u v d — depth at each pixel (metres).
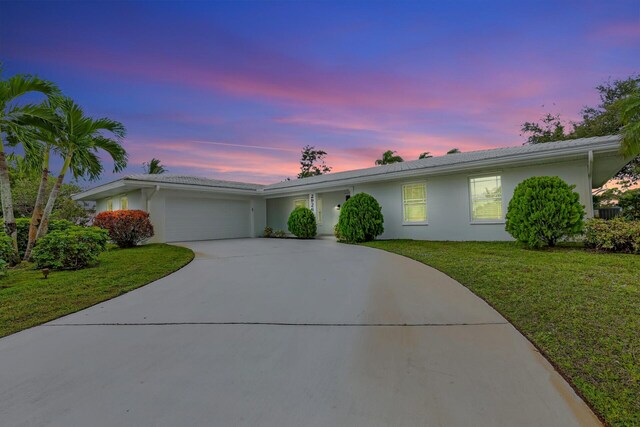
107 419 1.93
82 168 9.79
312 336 3.18
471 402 2.03
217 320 3.70
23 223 9.36
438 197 11.84
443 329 3.29
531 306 3.80
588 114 18.69
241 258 8.50
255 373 2.46
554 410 1.93
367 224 12.10
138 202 13.98
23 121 8.09
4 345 3.11
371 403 2.04
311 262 7.61
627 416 1.86
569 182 9.40
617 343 2.75
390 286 5.10
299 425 1.84
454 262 6.77
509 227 8.41
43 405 2.09
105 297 4.80
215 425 1.85
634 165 16.72
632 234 6.91
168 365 2.62
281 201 18.47
